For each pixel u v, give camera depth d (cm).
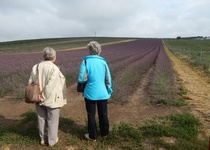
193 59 2522
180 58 2775
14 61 1766
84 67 441
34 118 574
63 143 464
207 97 838
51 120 441
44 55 441
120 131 509
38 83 424
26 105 704
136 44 6875
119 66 1485
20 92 788
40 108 445
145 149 443
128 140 476
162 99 729
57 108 439
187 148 441
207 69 1650
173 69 1642
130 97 810
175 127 541
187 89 970
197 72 1573
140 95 846
